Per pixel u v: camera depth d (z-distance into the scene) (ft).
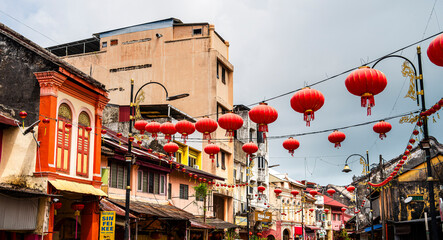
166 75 125.29
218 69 127.34
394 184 91.15
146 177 79.20
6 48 50.57
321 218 223.10
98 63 130.11
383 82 32.45
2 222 42.29
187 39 125.59
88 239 54.49
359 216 153.69
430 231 81.46
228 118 45.14
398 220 89.35
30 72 49.65
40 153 47.52
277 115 41.04
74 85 52.80
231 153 128.57
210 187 95.14
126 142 80.48
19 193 43.42
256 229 143.84
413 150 91.30
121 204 64.49
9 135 48.42
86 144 55.57
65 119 51.72
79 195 55.47
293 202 192.75
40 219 46.37
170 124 54.19
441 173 85.97
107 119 103.35
